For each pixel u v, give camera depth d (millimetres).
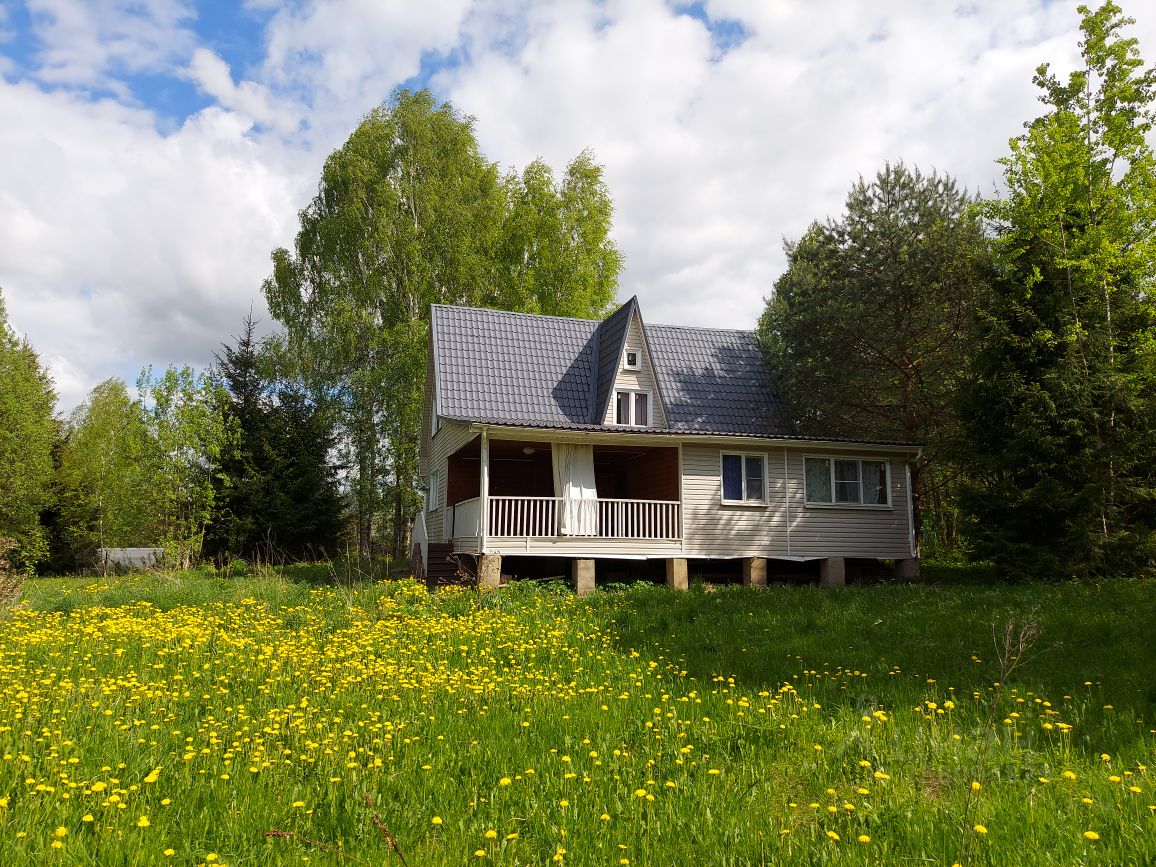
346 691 8312
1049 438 18438
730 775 5941
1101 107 20328
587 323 25891
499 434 19719
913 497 25188
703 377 25516
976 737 6566
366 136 36344
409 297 36250
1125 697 7938
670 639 12125
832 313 24125
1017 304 19625
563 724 7344
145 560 34656
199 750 6359
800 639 11742
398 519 35656
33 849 4406
